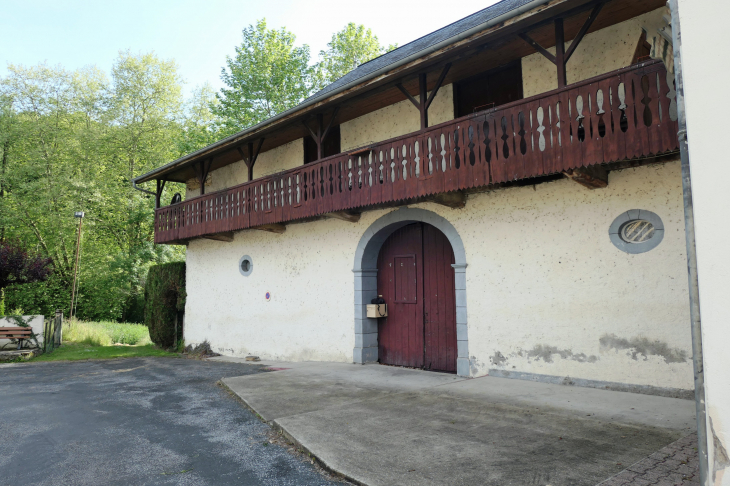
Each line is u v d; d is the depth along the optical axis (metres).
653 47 5.40
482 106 8.48
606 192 6.60
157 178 14.91
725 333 2.24
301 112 9.56
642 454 3.99
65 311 26.02
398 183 8.01
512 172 6.64
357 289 9.91
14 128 24.81
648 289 6.18
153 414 6.39
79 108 26.45
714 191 2.30
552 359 7.00
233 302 13.11
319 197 9.43
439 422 5.22
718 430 2.24
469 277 8.05
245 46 23.34
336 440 4.74
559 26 6.32
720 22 2.33
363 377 8.19
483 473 3.78
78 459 4.68
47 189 25.03
